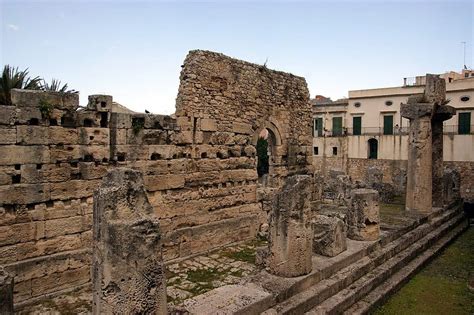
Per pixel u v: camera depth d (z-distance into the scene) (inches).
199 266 538.9
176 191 584.4
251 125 709.9
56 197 455.8
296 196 391.2
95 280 268.5
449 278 540.7
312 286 400.8
